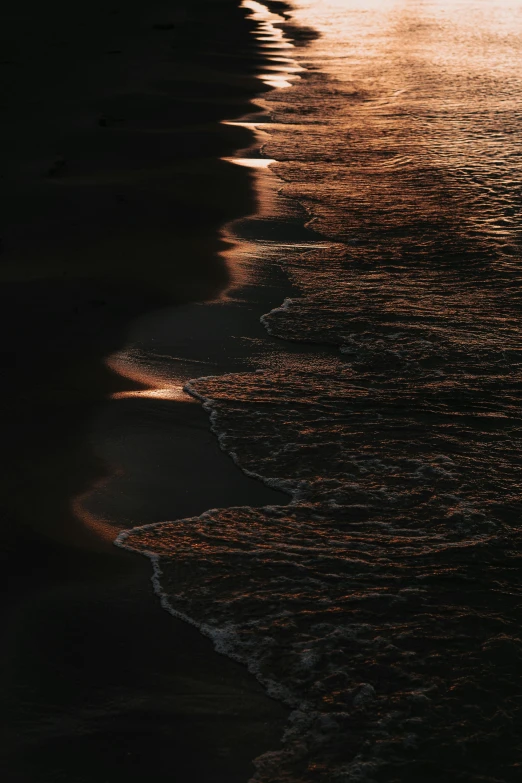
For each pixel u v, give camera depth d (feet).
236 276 42.45
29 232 46.34
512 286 42.27
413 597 21.88
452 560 23.25
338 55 112.98
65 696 18.60
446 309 39.58
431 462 27.86
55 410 29.53
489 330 37.52
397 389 32.50
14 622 20.49
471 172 60.59
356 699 18.83
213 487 26.27
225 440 28.58
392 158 64.49
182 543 23.65
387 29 139.44
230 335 36.22
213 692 18.94
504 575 22.74
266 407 30.78
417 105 82.17
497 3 179.32
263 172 60.70
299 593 21.93
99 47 106.83
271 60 107.76
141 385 31.71
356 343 36.06
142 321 36.60
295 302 39.78
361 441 29.01
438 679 19.36
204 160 62.64
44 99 78.74
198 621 20.95
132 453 27.55
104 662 19.57
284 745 17.74
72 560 22.67
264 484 26.58
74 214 49.49
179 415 29.96
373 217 51.78
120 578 22.18
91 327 35.63
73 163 60.18
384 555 23.43
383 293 41.16
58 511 24.50
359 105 82.79
